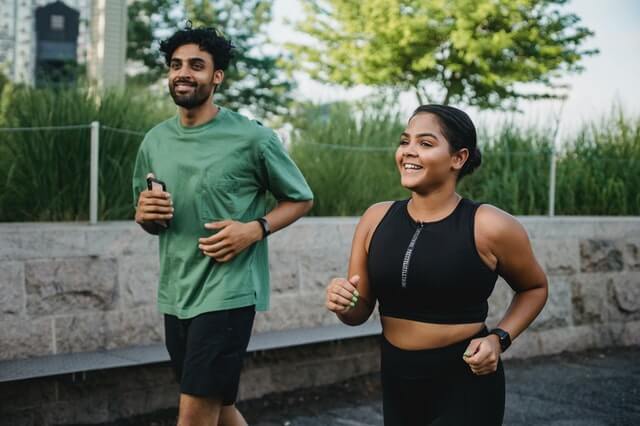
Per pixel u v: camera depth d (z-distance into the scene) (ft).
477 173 27.09
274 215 10.69
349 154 24.17
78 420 14.08
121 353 15.06
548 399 17.58
